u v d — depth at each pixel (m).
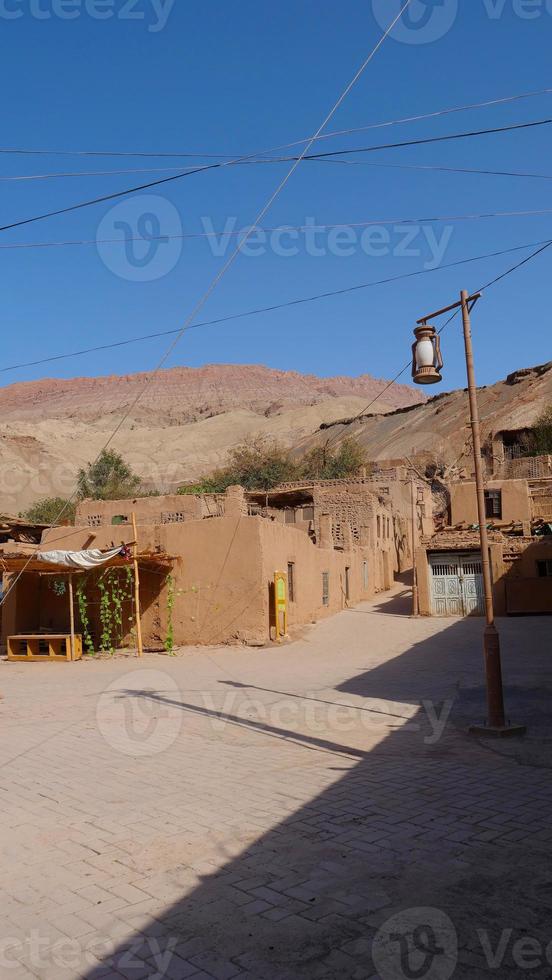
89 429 151.88
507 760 7.87
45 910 4.39
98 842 5.56
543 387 77.69
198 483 64.75
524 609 26.14
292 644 20.56
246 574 20.27
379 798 6.53
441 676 14.34
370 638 21.61
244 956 3.77
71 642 19.75
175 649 20.31
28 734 9.89
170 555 20.66
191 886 4.67
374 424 103.19
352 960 3.69
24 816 6.30
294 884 4.65
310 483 42.31
